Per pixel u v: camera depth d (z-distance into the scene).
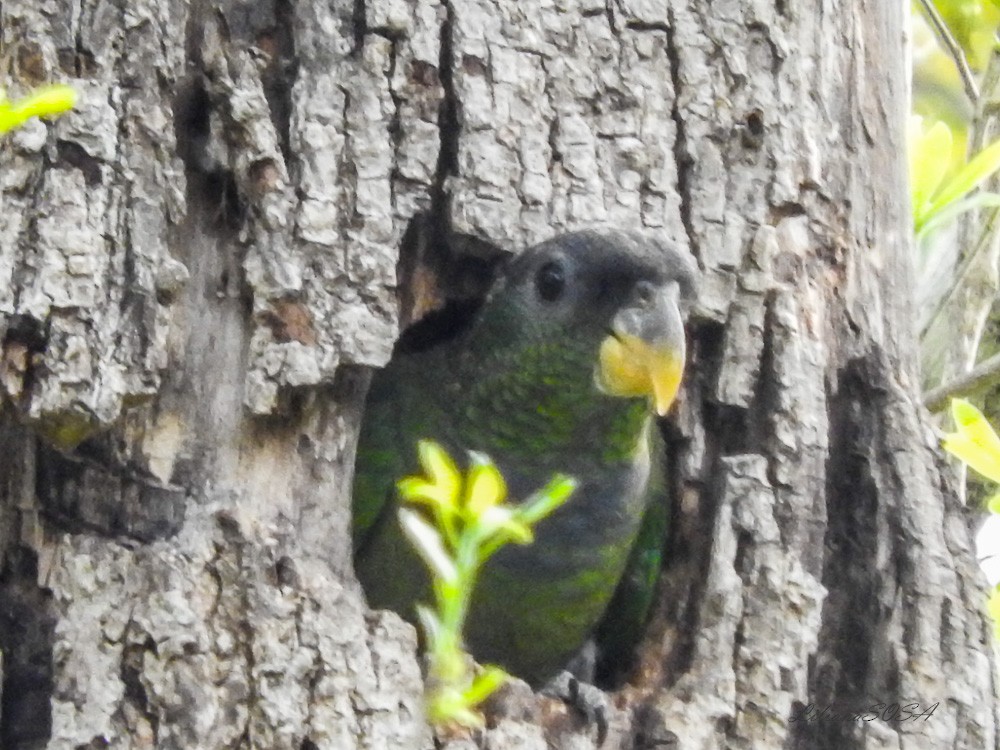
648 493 8.67
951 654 8.14
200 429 7.30
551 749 7.49
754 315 8.32
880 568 8.34
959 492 8.62
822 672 8.23
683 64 8.55
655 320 7.70
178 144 7.52
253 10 7.84
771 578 7.92
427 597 8.30
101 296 6.94
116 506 7.14
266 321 7.36
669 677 8.12
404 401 8.66
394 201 7.75
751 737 7.67
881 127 9.16
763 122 8.57
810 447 8.21
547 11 8.35
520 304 8.12
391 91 7.88
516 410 8.34
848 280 8.73
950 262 11.23
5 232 6.89
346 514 7.50
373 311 7.51
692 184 8.42
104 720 6.69
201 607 6.92
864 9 9.27
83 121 7.09
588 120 8.30
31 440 7.19
